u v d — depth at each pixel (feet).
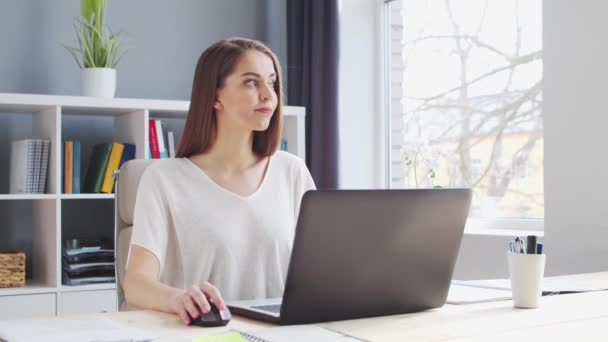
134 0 11.94
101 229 11.57
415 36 11.80
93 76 10.44
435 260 4.55
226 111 5.76
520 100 9.94
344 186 12.14
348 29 12.25
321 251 4.08
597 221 7.79
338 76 11.53
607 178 7.70
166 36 12.16
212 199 5.71
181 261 5.60
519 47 9.98
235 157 5.88
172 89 12.18
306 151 11.99
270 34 12.92
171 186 5.68
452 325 4.10
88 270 10.13
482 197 10.48
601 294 5.28
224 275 5.63
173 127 11.94
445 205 4.47
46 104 9.80
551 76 8.27
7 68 11.01
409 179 11.85
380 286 4.36
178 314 4.37
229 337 3.76
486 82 10.48
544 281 6.04
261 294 5.75
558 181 8.20
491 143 10.37
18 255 9.84
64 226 11.31
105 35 11.03
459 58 10.96
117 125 11.37
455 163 10.97
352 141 12.23
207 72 5.77
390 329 4.00
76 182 10.34
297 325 4.14
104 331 3.91
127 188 6.14
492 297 5.08
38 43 11.21
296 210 6.21
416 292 4.52
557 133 8.20
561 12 8.16
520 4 9.98
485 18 10.53
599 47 7.80
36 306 9.69
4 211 10.96
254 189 5.91
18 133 11.03
